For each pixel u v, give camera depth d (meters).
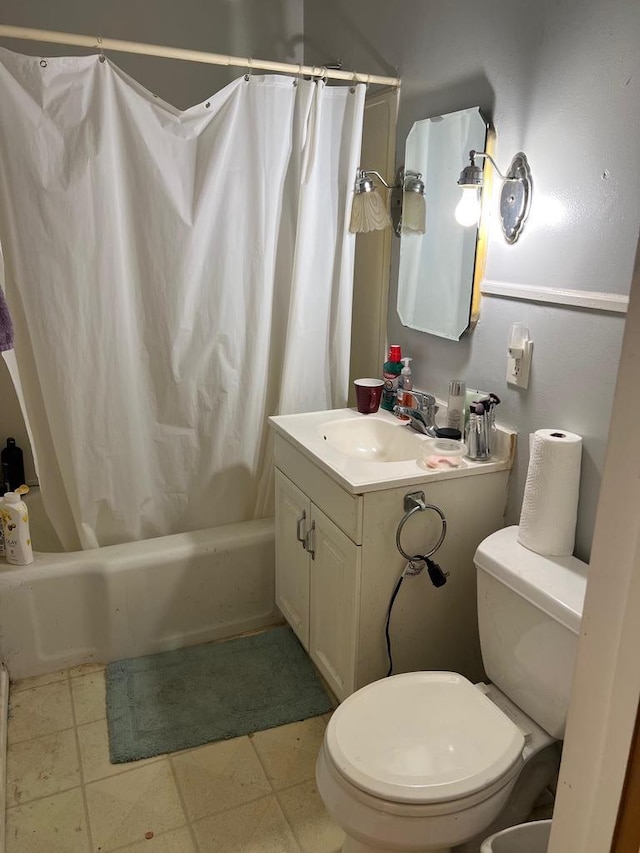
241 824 1.68
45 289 1.95
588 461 1.52
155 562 2.19
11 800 1.74
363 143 2.38
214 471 2.35
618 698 0.58
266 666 2.23
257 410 2.33
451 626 1.89
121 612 2.19
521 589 1.46
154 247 2.04
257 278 2.18
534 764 1.56
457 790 1.28
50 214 1.89
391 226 2.24
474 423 1.77
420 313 2.12
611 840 0.61
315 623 2.04
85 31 2.42
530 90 1.58
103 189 1.92
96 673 2.20
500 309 1.77
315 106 2.07
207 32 2.57
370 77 2.09
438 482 1.72
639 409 0.53
